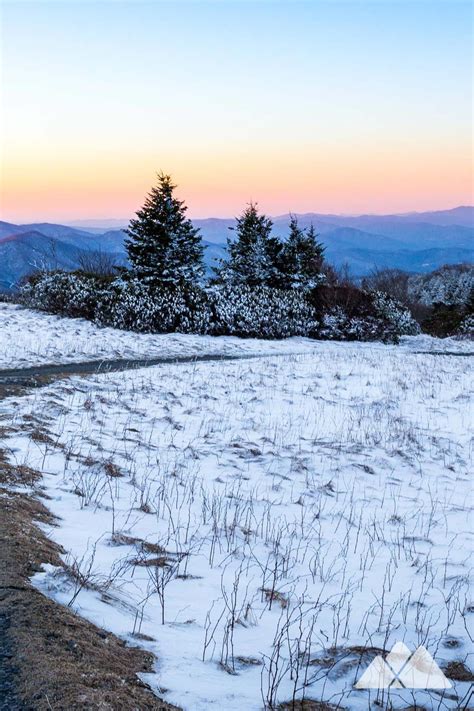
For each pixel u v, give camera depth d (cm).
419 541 664
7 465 701
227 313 2620
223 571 521
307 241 3331
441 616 474
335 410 1369
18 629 336
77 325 2442
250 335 2683
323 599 491
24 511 557
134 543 550
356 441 1108
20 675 296
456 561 609
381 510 772
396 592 522
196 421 1172
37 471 718
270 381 1666
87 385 1400
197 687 330
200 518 660
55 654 319
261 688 321
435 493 867
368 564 587
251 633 414
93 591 424
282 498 780
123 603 423
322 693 338
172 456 914
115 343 2161
